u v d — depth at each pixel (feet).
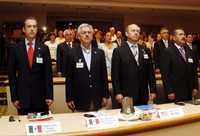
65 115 8.54
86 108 10.66
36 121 7.88
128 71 11.21
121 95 11.19
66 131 6.84
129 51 11.37
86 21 45.09
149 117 7.68
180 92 12.50
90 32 10.82
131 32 11.37
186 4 41.70
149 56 11.66
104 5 38.65
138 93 11.24
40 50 11.01
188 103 10.06
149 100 11.68
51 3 36.78
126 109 8.13
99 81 10.93
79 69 10.71
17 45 11.03
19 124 7.63
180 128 7.68
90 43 10.99
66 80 10.87
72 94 10.82
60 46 19.54
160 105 9.77
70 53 10.90
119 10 42.34
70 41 19.80
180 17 48.96
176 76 12.49
